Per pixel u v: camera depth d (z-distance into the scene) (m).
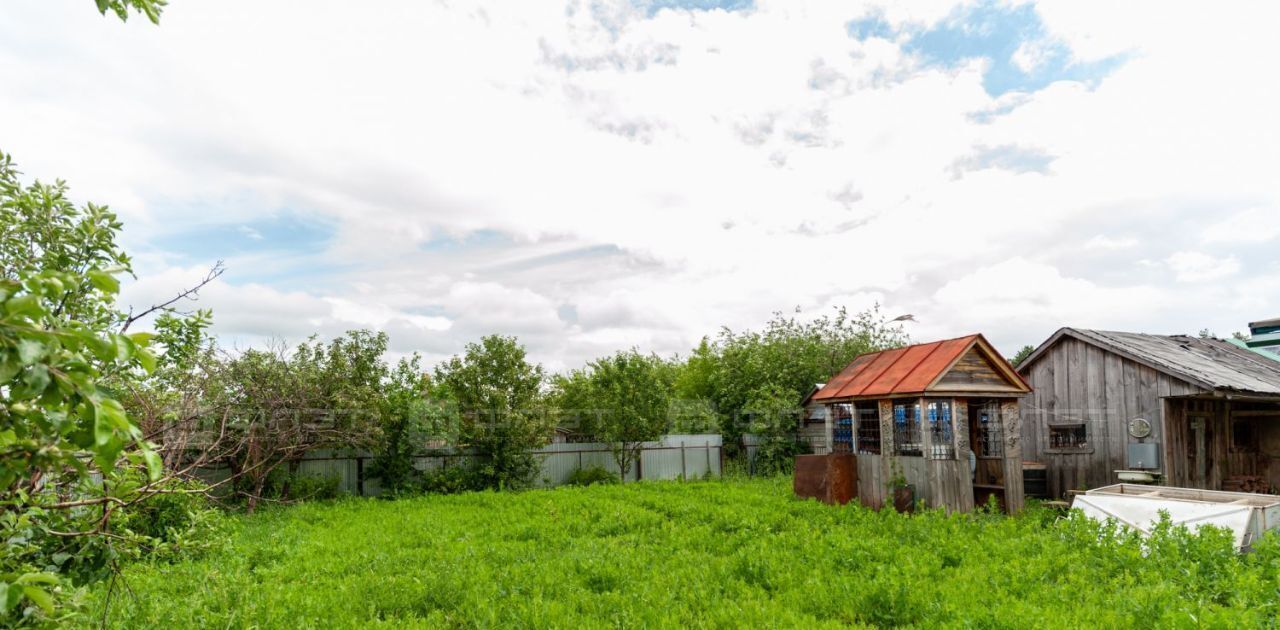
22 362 1.69
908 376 14.21
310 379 17.72
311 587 8.05
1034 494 15.01
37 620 2.62
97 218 4.31
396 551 10.52
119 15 3.02
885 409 14.43
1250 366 16.41
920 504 12.93
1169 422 13.80
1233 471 15.48
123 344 1.93
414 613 7.24
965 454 13.52
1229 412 15.70
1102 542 8.71
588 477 22.09
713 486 18.81
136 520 8.23
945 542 9.25
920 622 6.29
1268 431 16.36
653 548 10.20
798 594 7.21
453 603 7.42
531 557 9.63
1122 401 14.52
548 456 22.39
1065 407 15.69
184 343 5.63
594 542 10.61
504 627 6.51
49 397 1.87
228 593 7.32
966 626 5.69
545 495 17.36
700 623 6.39
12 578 2.12
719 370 29.56
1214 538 8.09
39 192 4.32
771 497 15.52
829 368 28.16
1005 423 13.75
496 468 20.56
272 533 11.73
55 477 3.40
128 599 6.70
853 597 6.84
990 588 7.21
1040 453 16.17
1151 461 13.66
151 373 2.09
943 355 14.02
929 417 14.86
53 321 2.05
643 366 24.09
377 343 19.98
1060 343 15.88
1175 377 13.48
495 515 14.09
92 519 3.76
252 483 16.52
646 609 6.77
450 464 20.55
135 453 2.24
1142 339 16.00
